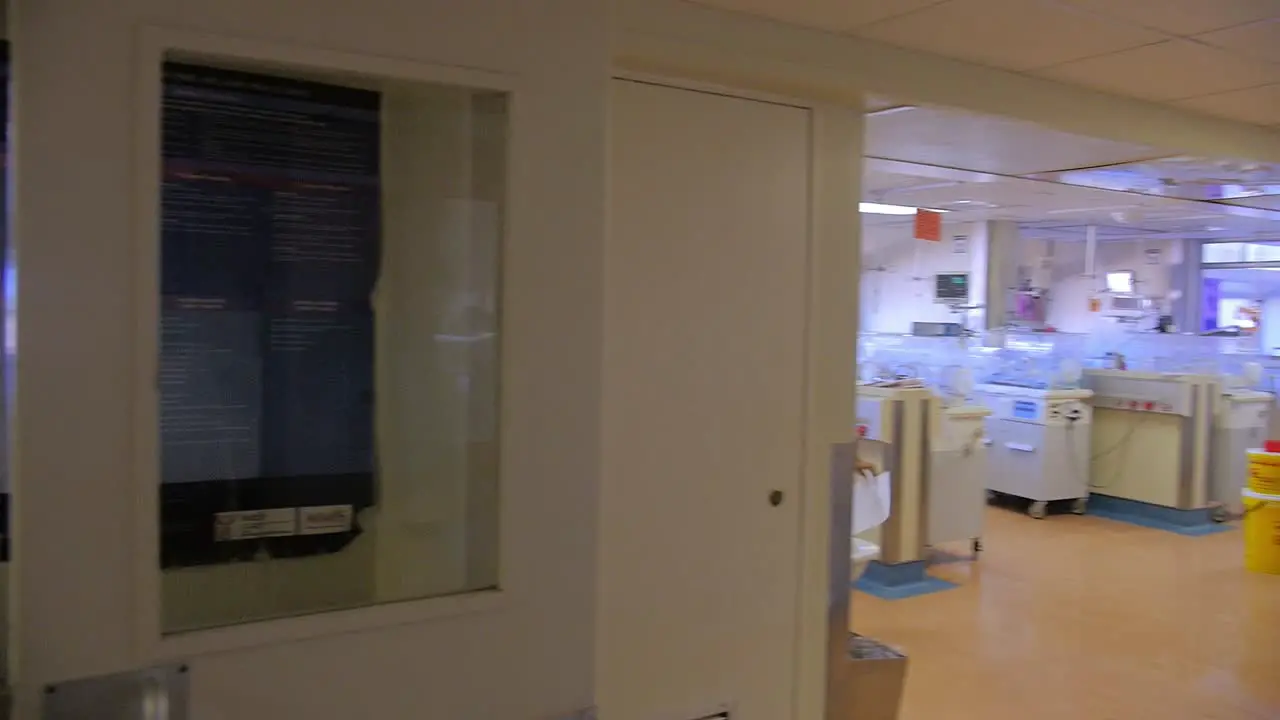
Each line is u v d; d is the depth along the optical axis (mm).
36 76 1236
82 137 1271
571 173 1645
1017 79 3293
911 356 7492
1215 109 3912
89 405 1295
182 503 1468
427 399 1664
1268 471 5512
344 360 1613
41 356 1260
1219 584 5273
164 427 1433
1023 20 2674
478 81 1553
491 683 1618
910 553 5262
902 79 2920
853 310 2947
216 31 1351
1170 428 6637
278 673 1446
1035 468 6766
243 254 1496
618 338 2480
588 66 1650
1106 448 7055
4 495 1256
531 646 1653
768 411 2771
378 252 1622
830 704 2971
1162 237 10898
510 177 1592
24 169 1235
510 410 1610
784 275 2785
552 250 1634
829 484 2914
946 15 2605
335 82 1522
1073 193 6238
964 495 5594
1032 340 8039
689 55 2455
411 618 1544
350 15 1445
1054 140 4000
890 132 3885
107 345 1304
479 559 1648
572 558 1684
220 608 1507
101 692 1319
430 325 1647
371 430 1649
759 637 2797
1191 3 2549
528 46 1594
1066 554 5910
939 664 4059
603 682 2510
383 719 1527
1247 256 10781
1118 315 10719
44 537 1272
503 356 1604
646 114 2510
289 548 1582
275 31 1392
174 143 1396
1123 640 4363
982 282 9258
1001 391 7016
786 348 2801
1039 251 11273
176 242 1417
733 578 2732
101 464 1307
